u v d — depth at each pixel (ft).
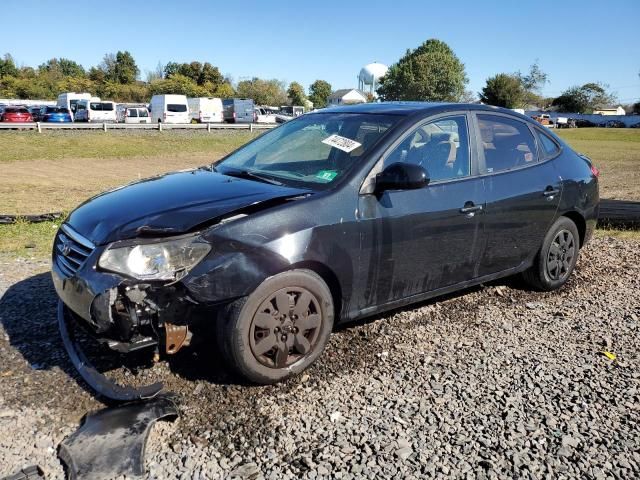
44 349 12.48
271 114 176.45
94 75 307.17
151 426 9.52
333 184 11.86
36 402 10.41
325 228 11.20
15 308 14.78
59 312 12.73
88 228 10.91
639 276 18.63
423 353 12.71
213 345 12.51
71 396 10.63
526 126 16.08
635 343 13.51
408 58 298.35
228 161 15.14
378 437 9.57
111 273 9.87
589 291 17.12
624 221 28.99
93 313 9.93
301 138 14.44
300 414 10.19
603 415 10.39
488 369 12.04
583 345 13.33
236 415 10.10
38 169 66.49
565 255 16.92
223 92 299.38
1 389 10.82
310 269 11.27
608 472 8.84
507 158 15.08
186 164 78.48
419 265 13.01
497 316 14.98
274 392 10.91
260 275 10.37
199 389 10.90
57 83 276.62
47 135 94.99
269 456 9.02
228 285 10.17
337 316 12.27
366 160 12.23
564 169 16.52
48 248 21.38
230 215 10.60
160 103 141.90
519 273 16.96
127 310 9.84
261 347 10.73
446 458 9.08
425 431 9.78
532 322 14.64
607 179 62.69
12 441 9.28
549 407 10.62
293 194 11.52
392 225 12.19
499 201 14.30
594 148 118.32
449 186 13.34
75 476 8.30
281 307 10.87
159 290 9.94
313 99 393.70
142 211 10.84
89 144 91.71
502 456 9.16
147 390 10.08
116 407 10.02
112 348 9.97
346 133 13.57
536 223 15.53
